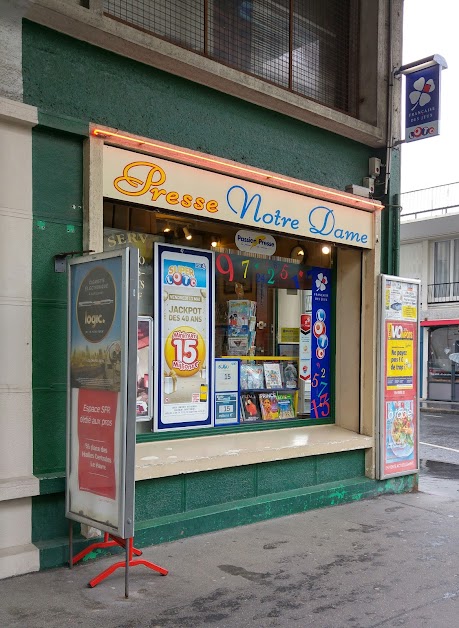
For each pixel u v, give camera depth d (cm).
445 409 1930
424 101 738
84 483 421
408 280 752
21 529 449
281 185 626
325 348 757
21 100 461
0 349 443
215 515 551
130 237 586
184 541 521
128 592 411
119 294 401
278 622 375
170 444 591
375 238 728
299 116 663
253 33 679
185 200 548
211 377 642
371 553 505
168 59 536
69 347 441
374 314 721
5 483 434
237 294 679
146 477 508
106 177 495
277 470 625
